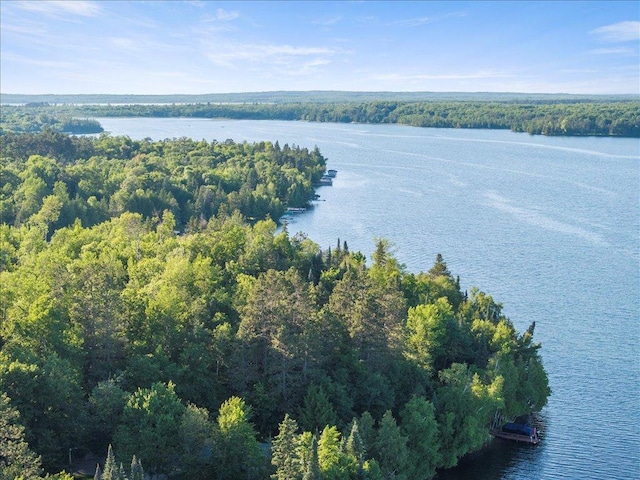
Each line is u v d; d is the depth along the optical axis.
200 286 109.62
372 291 98.75
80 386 77.62
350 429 81.31
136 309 92.31
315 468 66.12
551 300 155.38
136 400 74.06
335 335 94.56
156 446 71.88
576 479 92.56
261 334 89.69
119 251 132.12
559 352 129.00
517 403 105.38
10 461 61.06
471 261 184.88
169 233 162.12
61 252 130.88
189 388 84.56
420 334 102.94
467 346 110.50
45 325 80.94
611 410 110.25
